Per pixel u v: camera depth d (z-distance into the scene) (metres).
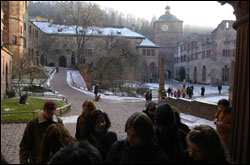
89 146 3.28
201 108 15.70
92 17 63.22
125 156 3.09
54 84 40.34
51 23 85.62
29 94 28.69
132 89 44.72
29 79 37.25
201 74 72.25
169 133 3.35
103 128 3.95
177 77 92.94
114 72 50.88
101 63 51.00
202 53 71.44
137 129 2.87
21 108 17.02
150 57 84.62
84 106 5.16
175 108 4.30
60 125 3.94
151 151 2.92
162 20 97.62
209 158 2.91
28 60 34.03
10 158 7.00
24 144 4.46
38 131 4.39
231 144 4.17
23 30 51.81
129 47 61.66
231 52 64.56
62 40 80.50
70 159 3.00
